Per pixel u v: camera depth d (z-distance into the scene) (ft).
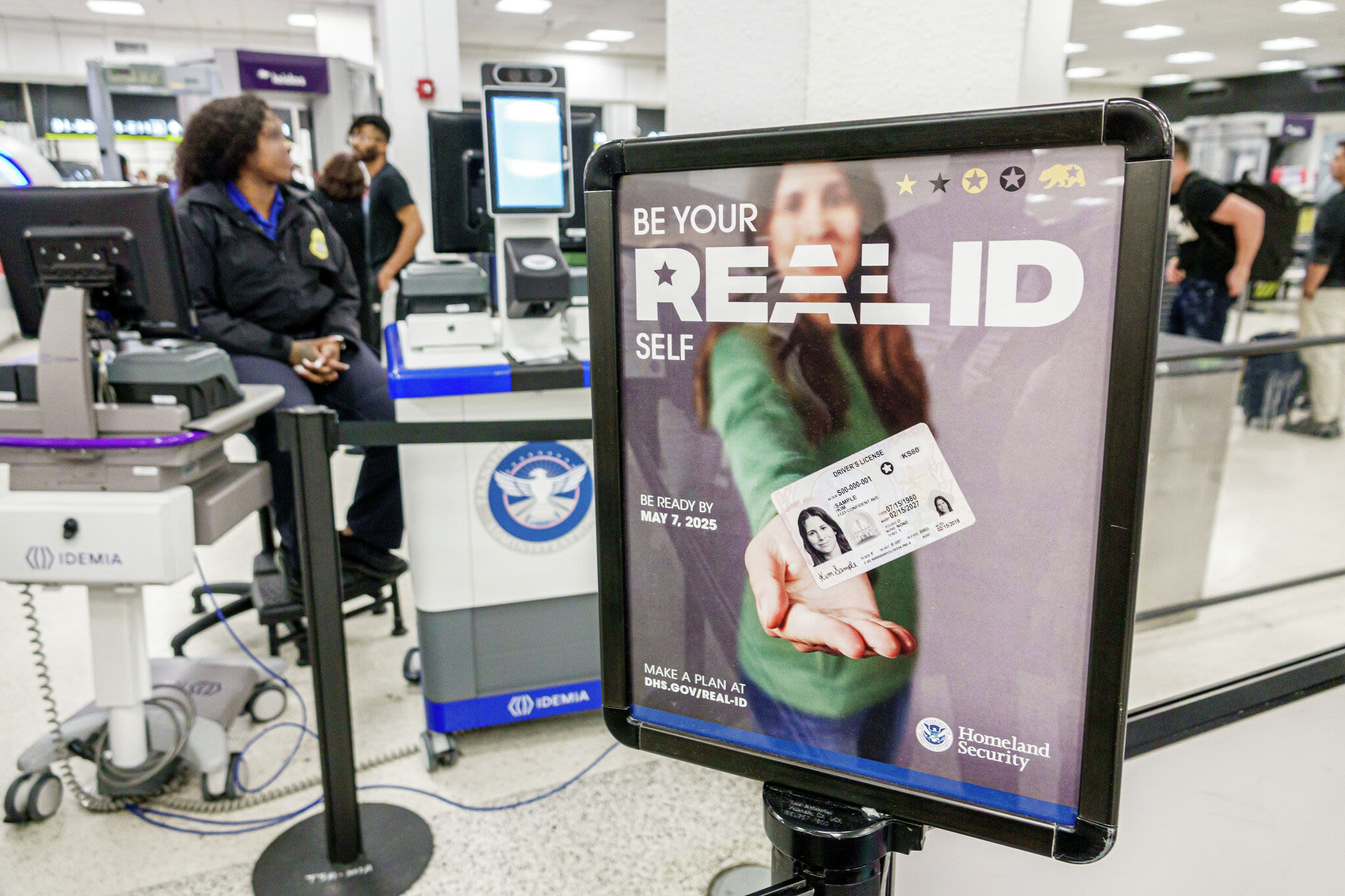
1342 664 5.12
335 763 5.73
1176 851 4.89
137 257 6.09
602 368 2.54
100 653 6.27
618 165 2.39
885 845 2.49
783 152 2.19
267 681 7.91
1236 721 4.78
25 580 5.90
